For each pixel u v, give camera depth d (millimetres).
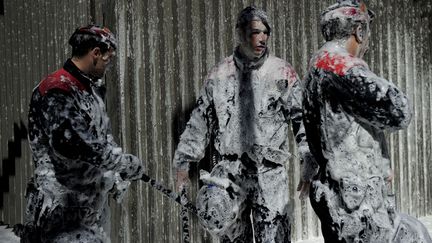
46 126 2934
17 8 5953
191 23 4848
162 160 4746
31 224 3055
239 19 4031
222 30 5008
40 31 5566
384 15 6340
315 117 3059
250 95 4035
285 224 4008
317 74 3023
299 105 4027
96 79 3145
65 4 5051
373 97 2807
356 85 2850
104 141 2979
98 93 3186
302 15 5551
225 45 5023
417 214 6688
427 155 6754
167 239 4785
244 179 4016
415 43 6645
